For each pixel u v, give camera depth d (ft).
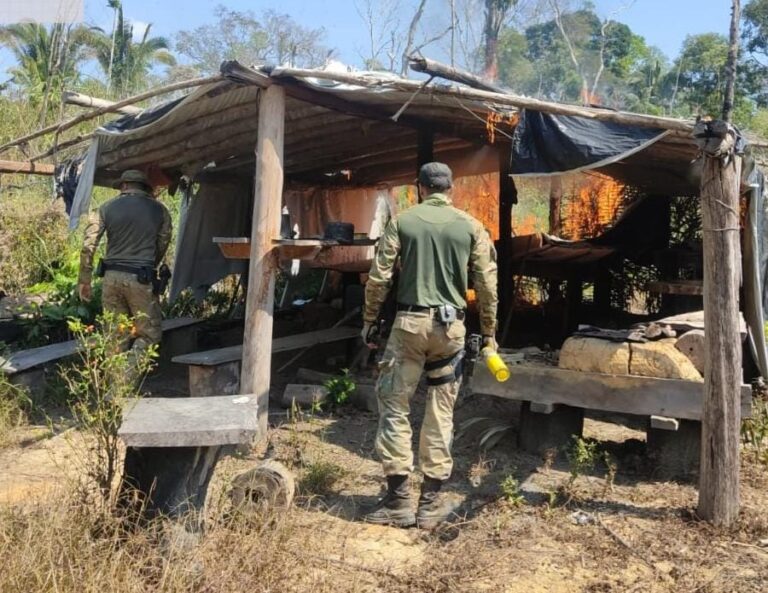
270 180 17.01
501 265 27.45
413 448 17.20
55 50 70.59
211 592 9.46
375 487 14.52
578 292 30.55
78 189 23.18
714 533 12.34
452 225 12.91
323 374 21.81
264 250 16.92
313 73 16.02
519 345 28.99
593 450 15.79
